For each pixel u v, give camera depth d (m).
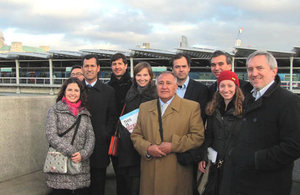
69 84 2.79
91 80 3.20
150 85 3.05
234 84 2.43
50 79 22.80
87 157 2.68
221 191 2.19
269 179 1.89
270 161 1.79
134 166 2.92
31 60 24.02
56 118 2.69
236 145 2.09
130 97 3.09
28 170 3.73
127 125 2.91
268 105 1.89
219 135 2.47
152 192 2.59
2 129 3.39
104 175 3.17
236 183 2.02
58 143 2.53
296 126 1.74
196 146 2.57
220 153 2.42
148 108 2.76
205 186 2.52
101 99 3.11
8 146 3.47
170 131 2.58
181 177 2.63
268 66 1.96
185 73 3.31
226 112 2.47
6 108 3.44
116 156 3.11
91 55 3.21
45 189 3.28
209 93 3.31
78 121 2.74
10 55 23.83
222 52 3.49
